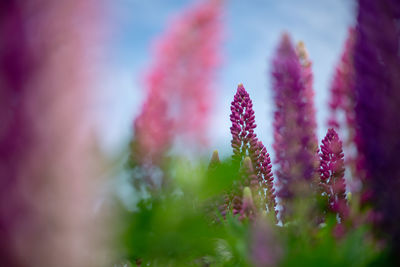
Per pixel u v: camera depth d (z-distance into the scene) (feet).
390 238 2.97
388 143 2.95
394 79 2.99
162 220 2.20
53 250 1.24
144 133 1.93
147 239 2.12
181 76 2.10
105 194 1.42
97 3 1.32
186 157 2.16
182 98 2.08
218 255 3.37
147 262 2.25
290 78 3.84
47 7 1.28
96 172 1.33
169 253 2.28
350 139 4.02
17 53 1.26
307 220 3.59
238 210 4.86
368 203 3.50
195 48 2.12
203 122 2.11
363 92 3.10
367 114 3.07
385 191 2.98
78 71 1.30
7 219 1.22
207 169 2.28
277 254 2.81
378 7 3.13
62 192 1.26
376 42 3.09
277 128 3.85
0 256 1.21
